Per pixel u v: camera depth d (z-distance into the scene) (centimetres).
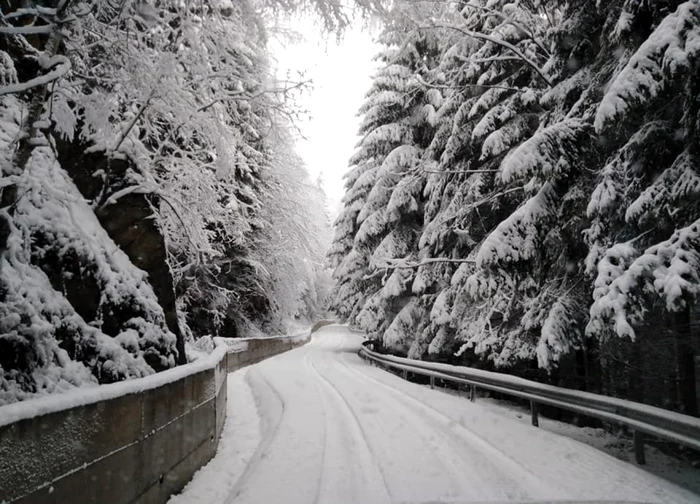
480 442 686
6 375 381
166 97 626
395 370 2078
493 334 1094
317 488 497
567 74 959
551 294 901
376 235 2048
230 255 2125
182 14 601
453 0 948
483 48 1254
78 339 488
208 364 646
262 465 575
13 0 539
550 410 1084
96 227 609
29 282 456
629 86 618
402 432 747
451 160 1413
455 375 1156
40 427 264
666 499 462
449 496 476
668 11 659
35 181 498
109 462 340
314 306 5462
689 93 597
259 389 1241
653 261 600
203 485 526
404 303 1952
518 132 1169
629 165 712
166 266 716
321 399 1049
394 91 2022
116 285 577
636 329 813
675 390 878
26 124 402
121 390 363
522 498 467
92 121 553
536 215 888
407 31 823
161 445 447
